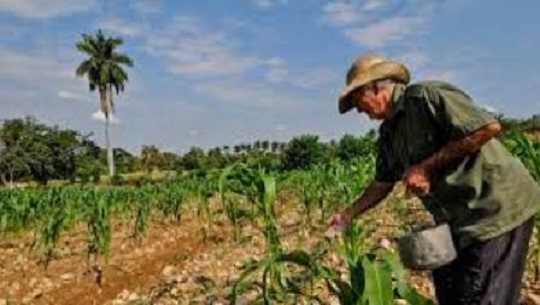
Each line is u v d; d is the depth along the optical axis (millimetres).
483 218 3748
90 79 88688
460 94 3699
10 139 94562
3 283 11594
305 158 47531
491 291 3758
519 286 3824
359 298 3314
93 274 11484
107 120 88438
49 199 18500
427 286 6953
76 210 13891
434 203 3939
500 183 3729
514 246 3766
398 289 3314
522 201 3752
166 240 15297
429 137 3807
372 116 4008
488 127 3594
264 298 3682
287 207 18109
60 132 98438
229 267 10289
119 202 18891
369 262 3227
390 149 4262
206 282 8258
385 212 12539
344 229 4574
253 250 11578
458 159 3748
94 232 12039
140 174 81812
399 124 3969
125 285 10734
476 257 3770
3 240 17344
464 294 3838
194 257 12086
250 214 8164
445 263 3645
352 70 4008
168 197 18750
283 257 3600
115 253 14047
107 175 85875
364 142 39031
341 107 4078
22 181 97250
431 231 3664
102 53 88750
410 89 3822
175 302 7871
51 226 12500
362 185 11102
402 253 3686
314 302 6004
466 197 3771
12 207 16969
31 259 13797
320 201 13016
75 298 10281
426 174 3768
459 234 3797
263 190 6113
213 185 12656
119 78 88750
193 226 17078
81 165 93875
